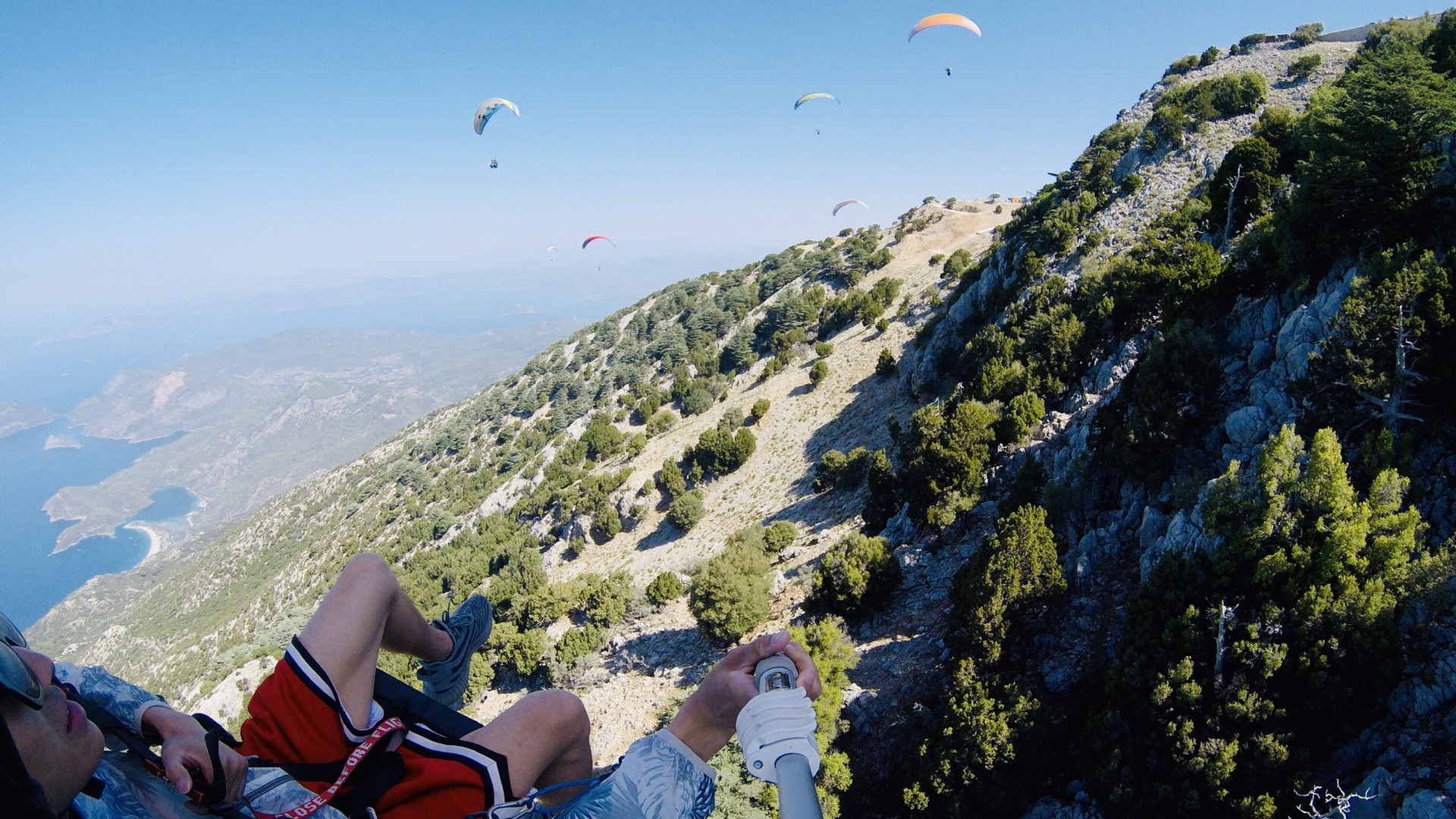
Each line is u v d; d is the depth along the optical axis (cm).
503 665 5294
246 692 7481
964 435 4222
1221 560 2342
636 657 4666
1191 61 8712
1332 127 3155
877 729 3178
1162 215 5853
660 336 15862
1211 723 2144
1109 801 2272
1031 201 9250
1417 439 2417
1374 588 2052
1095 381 4316
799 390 9019
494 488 13612
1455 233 2759
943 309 8400
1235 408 3073
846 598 3822
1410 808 1775
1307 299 3125
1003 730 2609
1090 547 3162
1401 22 6569
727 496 7262
